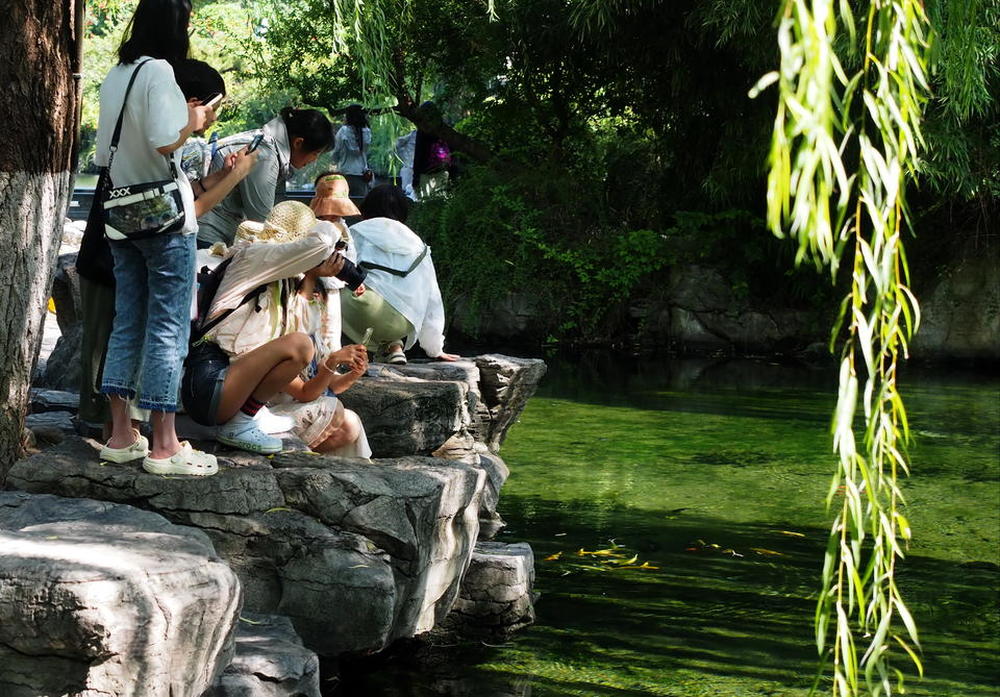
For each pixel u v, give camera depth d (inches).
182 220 163.2
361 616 169.9
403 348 287.3
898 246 105.1
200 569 128.7
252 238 193.3
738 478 332.8
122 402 176.4
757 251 621.0
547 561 253.8
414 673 190.1
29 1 171.9
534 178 661.9
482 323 641.0
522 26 637.9
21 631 118.2
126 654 119.8
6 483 173.6
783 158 85.4
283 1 672.4
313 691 151.6
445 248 645.3
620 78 656.4
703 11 533.6
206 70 170.2
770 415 434.0
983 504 311.7
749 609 227.0
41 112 175.8
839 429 102.4
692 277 631.8
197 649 127.7
